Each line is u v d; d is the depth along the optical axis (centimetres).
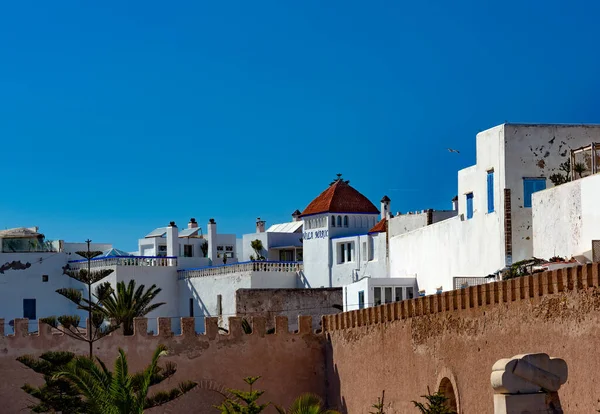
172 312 9650
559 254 5291
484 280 5941
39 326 6438
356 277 8556
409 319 5275
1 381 6372
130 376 5781
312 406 5706
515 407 2820
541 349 4069
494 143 5953
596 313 3753
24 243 10019
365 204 9244
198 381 6531
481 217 6128
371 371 5816
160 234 11612
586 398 3788
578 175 5684
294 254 10831
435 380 4962
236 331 6600
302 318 6644
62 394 6078
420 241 7112
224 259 10619
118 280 9419
